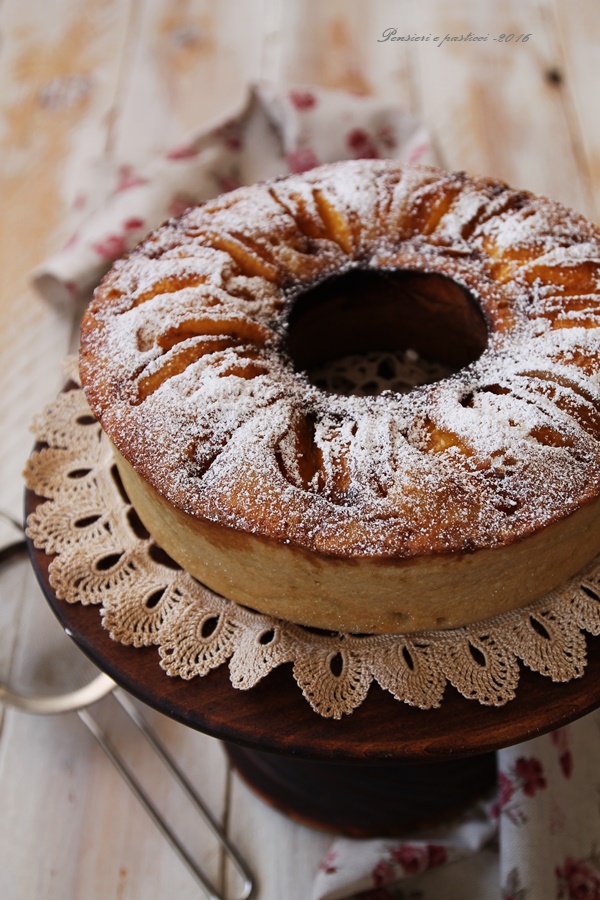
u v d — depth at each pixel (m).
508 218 0.61
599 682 0.54
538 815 0.61
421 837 0.65
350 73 0.99
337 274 0.60
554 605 0.56
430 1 1.05
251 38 1.03
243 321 0.58
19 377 0.83
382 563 0.52
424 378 0.64
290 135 0.88
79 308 0.85
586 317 0.57
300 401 0.56
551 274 0.58
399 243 0.61
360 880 0.62
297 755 0.53
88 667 0.70
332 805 0.64
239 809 0.67
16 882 0.64
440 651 0.55
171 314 0.58
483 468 0.53
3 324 0.86
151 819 0.66
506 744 0.52
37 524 0.59
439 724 0.53
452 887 0.64
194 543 0.55
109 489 0.61
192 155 0.88
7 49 1.04
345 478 0.54
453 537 0.52
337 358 0.65
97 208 0.90
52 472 0.61
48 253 0.90
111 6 1.07
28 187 0.94
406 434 0.54
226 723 0.53
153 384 0.56
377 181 0.63
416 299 0.61
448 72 0.99
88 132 0.97
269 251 0.60
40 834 0.66
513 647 0.54
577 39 1.01
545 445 0.54
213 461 0.54
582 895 0.61
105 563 0.58
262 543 0.53
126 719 0.69
